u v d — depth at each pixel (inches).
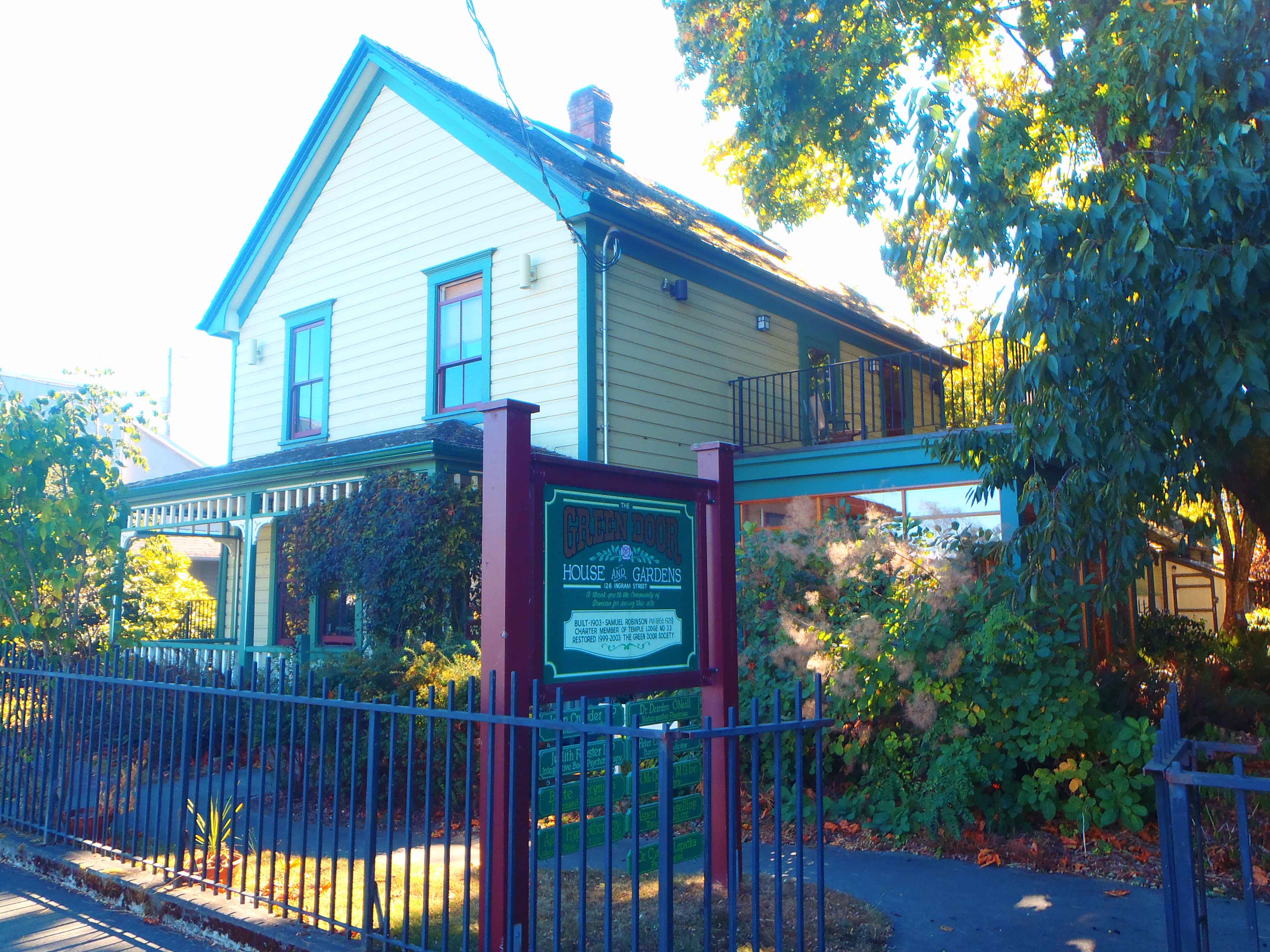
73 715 274.4
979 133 335.0
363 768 319.3
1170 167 283.0
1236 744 130.5
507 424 182.4
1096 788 268.5
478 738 304.0
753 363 595.8
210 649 507.5
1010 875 243.0
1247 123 258.1
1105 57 343.3
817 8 466.9
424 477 442.0
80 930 211.0
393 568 436.5
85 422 334.3
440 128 562.3
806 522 364.8
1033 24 457.1
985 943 196.1
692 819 206.7
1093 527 270.1
